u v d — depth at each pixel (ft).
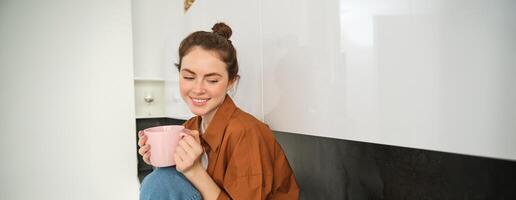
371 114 1.76
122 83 4.85
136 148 5.00
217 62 2.15
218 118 2.25
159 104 5.40
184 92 2.24
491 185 1.61
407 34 1.55
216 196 1.99
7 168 4.20
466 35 1.32
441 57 1.41
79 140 4.60
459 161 1.74
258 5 2.68
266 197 2.22
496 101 1.24
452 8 1.36
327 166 2.62
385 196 2.16
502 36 1.21
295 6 2.26
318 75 2.10
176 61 4.66
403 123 1.60
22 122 4.27
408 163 2.01
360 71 1.80
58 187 4.50
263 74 2.70
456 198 1.76
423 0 1.47
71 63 4.54
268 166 2.14
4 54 4.14
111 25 4.75
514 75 1.18
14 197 4.25
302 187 2.91
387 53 1.65
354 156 2.38
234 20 3.07
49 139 4.43
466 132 1.34
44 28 4.37
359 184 2.35
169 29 5.11
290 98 2.40
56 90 4.45
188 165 1.84
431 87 1.46
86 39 4.61
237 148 2.04
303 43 2.21
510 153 1.20
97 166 4.73
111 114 4.79
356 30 1.81
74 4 4.54
